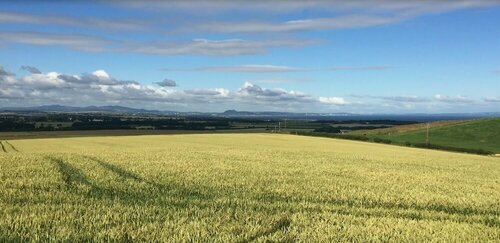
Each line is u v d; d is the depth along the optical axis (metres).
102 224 9.38
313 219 10.62
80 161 23.78
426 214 12.39
